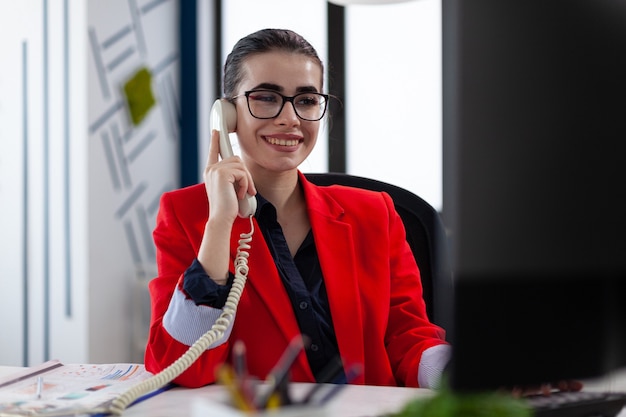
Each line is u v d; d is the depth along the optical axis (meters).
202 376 1.27
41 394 1.18
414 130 3.72
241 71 1.57
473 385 0.79
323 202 1.63
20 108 3.57
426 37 3.70
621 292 0.85
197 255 1.50
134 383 1.26
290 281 1.50
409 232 1.74
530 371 0.81
